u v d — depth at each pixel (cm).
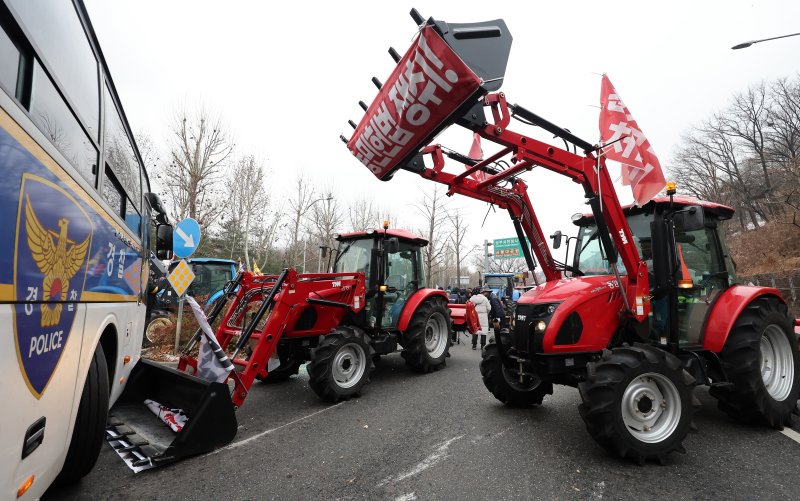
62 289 184
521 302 394
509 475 285
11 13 148
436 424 398
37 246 160
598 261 430
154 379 393
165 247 480
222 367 376
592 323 352
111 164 293
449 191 395
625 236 354
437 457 318
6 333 137
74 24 221
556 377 364
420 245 711
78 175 213
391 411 445
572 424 392
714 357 359
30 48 165
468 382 580
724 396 363
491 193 414
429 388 547
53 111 186
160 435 329
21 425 146
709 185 3334
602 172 353
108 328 286
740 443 333
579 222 465
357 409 454
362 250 650
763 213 2881
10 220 141
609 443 292
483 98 300
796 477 273
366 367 514
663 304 377
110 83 297
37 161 163
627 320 361
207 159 1598
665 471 286
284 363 587
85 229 217
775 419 354
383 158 341
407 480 280
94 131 248
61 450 186
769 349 388
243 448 340
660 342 364
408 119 294
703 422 385
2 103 139
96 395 262
